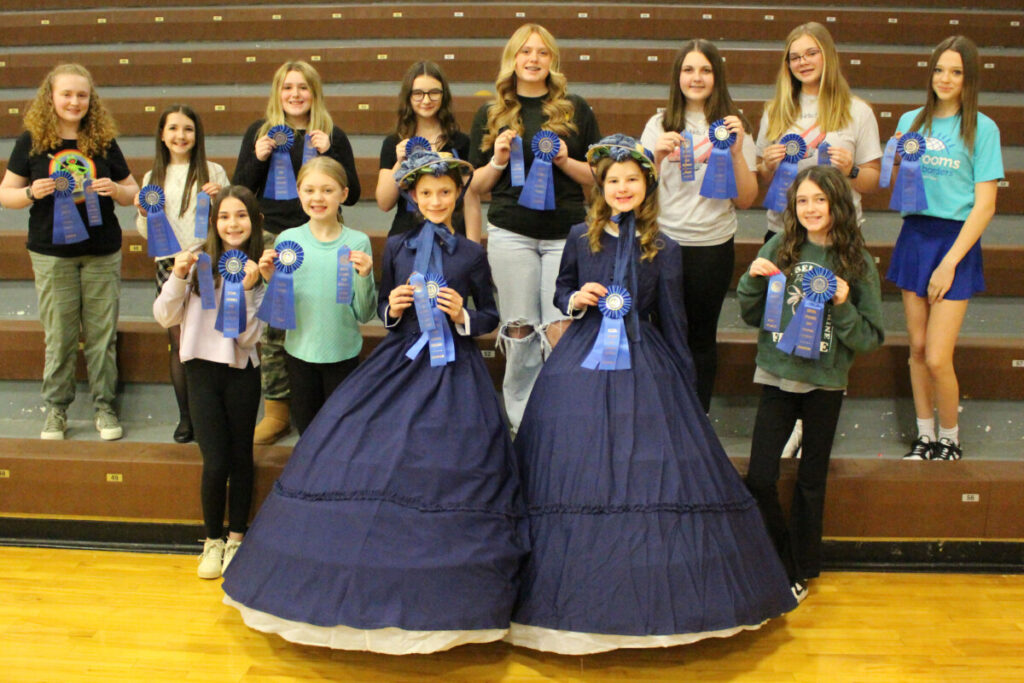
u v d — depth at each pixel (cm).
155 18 615
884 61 534
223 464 277
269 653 242
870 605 271
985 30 572
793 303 262
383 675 233
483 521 229
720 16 590
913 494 290
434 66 311
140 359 351
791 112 307
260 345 327
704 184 282
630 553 224
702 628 221
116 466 299
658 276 261
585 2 639
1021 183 401
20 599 266
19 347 353
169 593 272
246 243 282
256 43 602
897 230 406
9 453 304
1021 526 292
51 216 321
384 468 233
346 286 270
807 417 269
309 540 227
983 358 335
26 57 563
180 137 320
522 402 307
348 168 331
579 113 302
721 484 240
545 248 301
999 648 248
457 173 260
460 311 254
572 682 231
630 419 241
